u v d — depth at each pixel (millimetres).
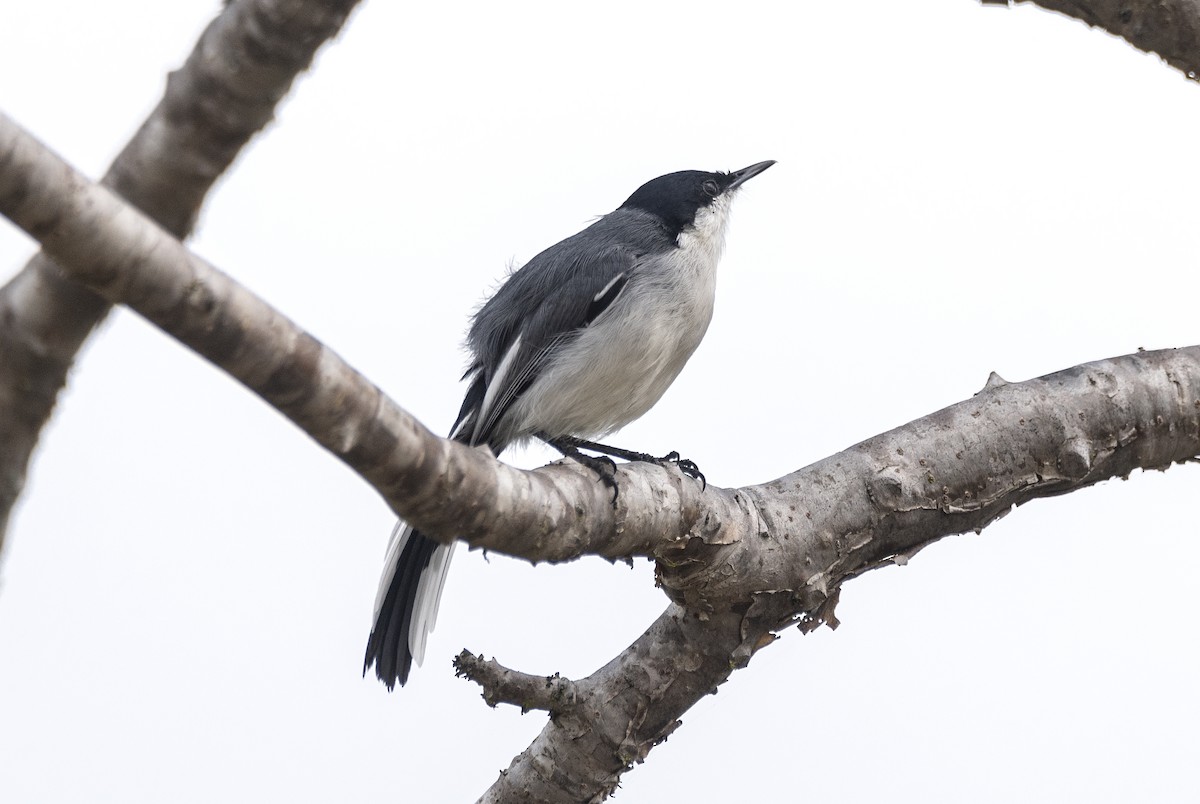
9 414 5809
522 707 9938
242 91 5684
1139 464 10312
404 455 6500
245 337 5570
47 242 4996
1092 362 10445
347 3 5617
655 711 10062
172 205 5895
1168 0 9562
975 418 10109
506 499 7336
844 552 9875
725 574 9500
